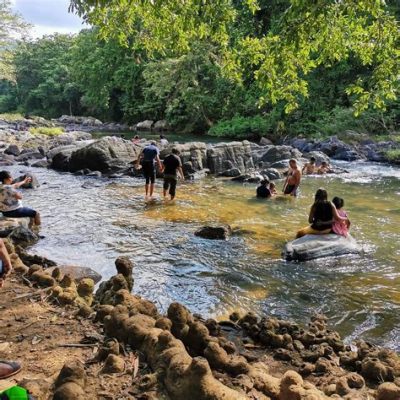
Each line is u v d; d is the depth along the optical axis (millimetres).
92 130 36750
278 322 4250
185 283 5828
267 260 6734
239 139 26953
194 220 9047
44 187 12477
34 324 3826
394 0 21656
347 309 5148
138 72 39719
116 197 11281
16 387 2484
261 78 6082
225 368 3143
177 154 11258
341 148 19375
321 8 5070
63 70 54438
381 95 6406
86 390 2824
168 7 6023
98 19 6555
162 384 2861
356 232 8242
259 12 26359
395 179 14266
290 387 2762
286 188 11711
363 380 3199
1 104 66688
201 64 29312
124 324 3420
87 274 5699
